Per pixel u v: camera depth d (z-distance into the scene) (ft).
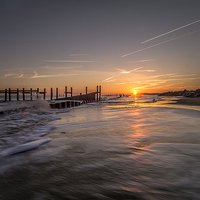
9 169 7.14
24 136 13.75
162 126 17.67
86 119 25.18
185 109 40.47
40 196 5.04
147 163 7.45
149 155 8.55
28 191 5.34
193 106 53.21
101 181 5.89
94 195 5.01
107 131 15.56
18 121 22.82
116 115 30.19
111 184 5.66
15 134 14.55
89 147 10.31
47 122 22.27
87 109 49.44
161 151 9.18
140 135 13.56
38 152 9.46
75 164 7.57
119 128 17.01
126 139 12.28
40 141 11.78
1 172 6.84
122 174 6.40
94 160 8.02
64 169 7.04
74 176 6.35
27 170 7.01
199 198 4.70
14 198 4.94
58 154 9.06
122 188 5.37
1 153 9.32
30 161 8.06
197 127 16.81
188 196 4.82
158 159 7.93
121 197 4.86
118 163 7.55
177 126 17.52
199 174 6.23
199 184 5.49
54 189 5.43
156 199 4.71
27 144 11.00
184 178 5.93
